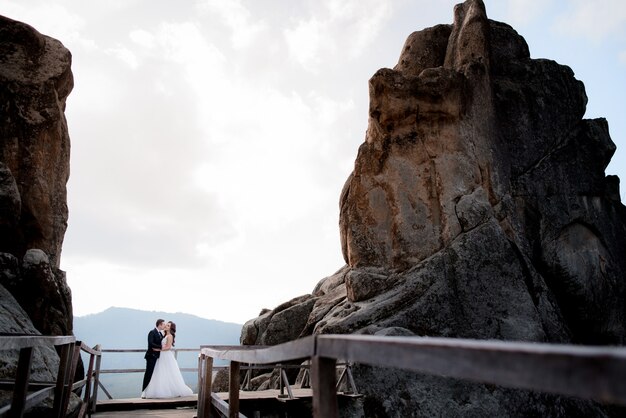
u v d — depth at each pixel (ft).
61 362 20.29
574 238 52.70
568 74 61.87
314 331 45.27
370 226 48.88
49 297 38.24
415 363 5.94
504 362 4.75
